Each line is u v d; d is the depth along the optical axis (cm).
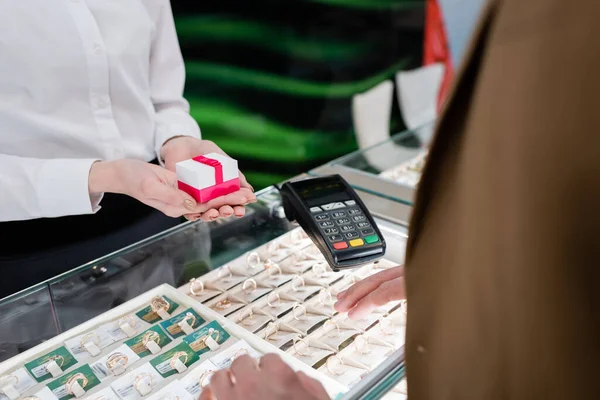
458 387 37
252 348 75
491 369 35
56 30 114
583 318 31
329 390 67
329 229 94
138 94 132
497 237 32
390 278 83
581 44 27
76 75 119
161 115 142
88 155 127
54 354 74
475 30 34
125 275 89
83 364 73
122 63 127
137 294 86
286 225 104
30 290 84
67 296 84
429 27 336
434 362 39
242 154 283
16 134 120
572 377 32
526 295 31
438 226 38
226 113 268
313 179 106
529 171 30
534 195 30
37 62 114
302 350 75
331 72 306
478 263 33
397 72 342
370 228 96
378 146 142
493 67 31
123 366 72
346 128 328
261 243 99
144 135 136
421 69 327
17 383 70
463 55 35
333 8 291
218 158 98
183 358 73
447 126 37
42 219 122
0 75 114
